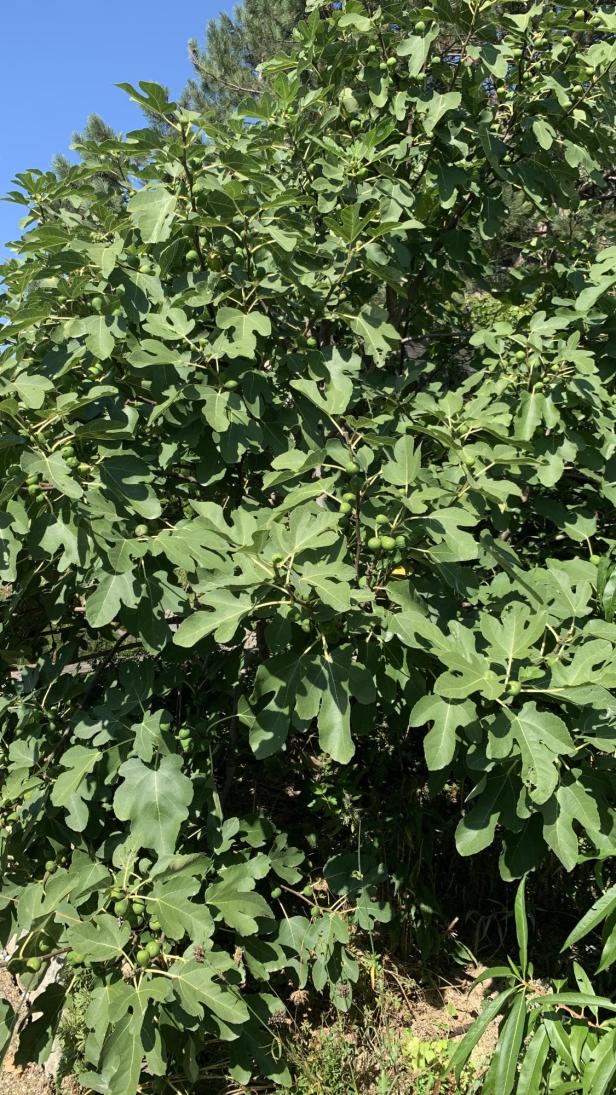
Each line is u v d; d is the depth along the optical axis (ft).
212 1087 11.12
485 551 10.96
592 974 12.55
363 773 14.52
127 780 9.85
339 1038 11.16
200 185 10.57
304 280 11.55
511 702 8.81
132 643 12.94
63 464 8.98
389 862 13.60
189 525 10.43
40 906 10.24
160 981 8.73
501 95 13.19
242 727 13.30
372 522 9.34
